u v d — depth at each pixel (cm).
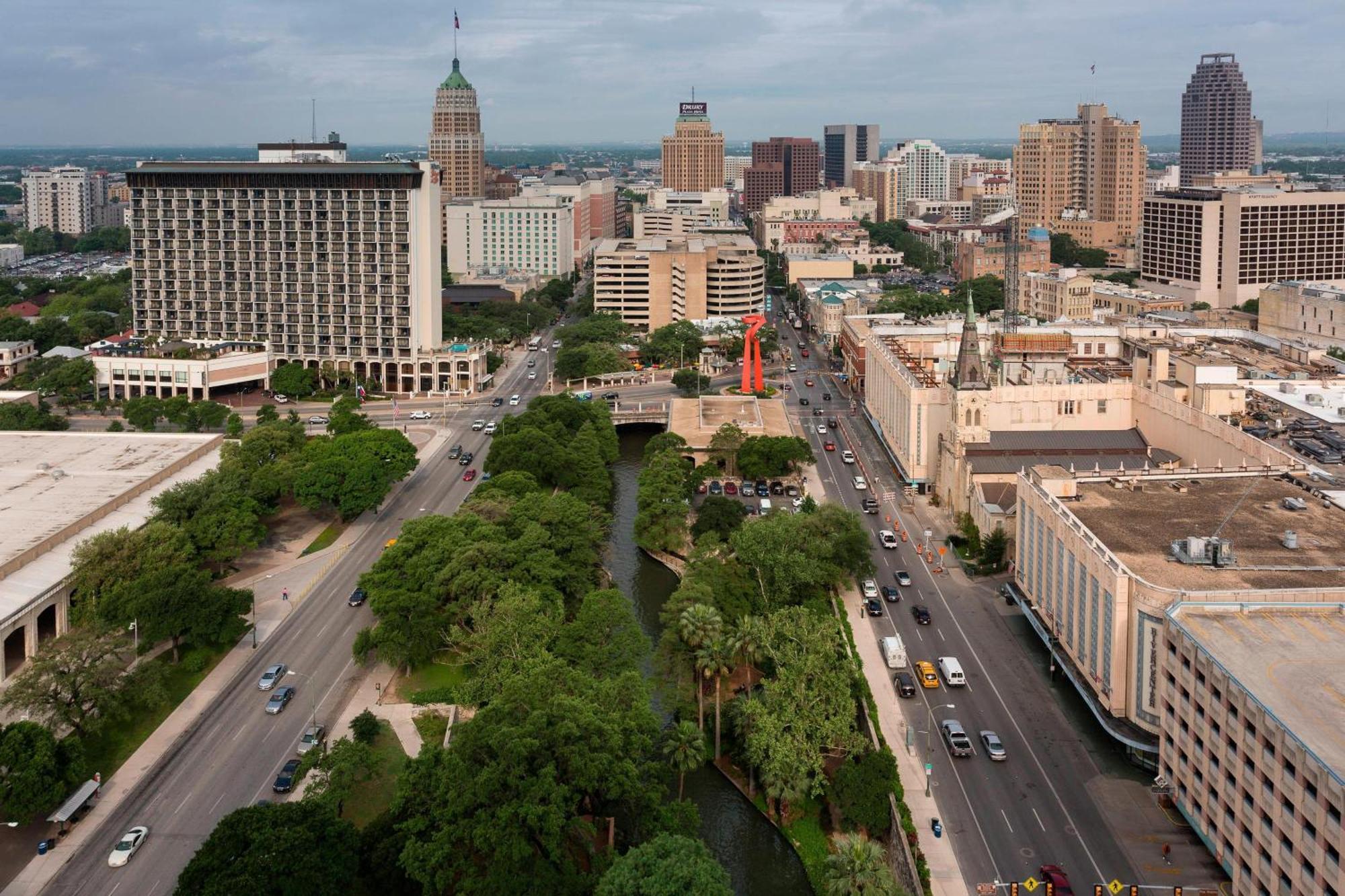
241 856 15388
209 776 19625
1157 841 17650
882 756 18950
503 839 15788
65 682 19862
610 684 19400
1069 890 16350
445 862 16175
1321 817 13588
